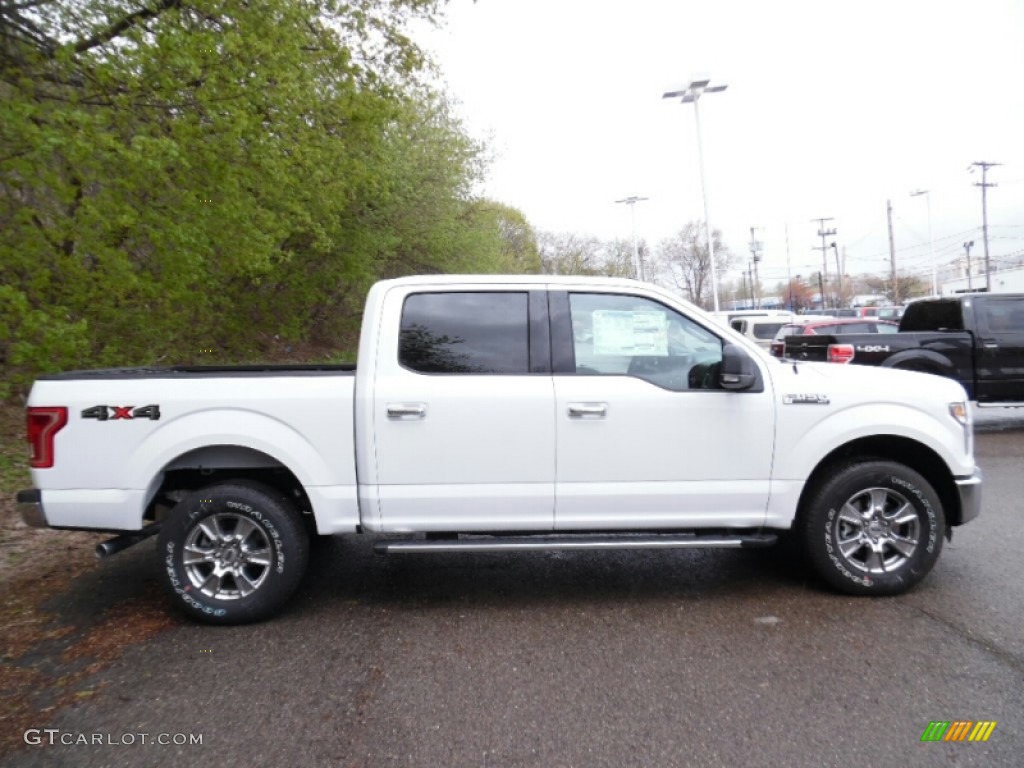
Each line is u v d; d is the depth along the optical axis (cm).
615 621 411
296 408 412
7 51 781
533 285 431
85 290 823
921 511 426
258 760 281
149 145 730
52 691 339
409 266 2203
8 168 714
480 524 420
